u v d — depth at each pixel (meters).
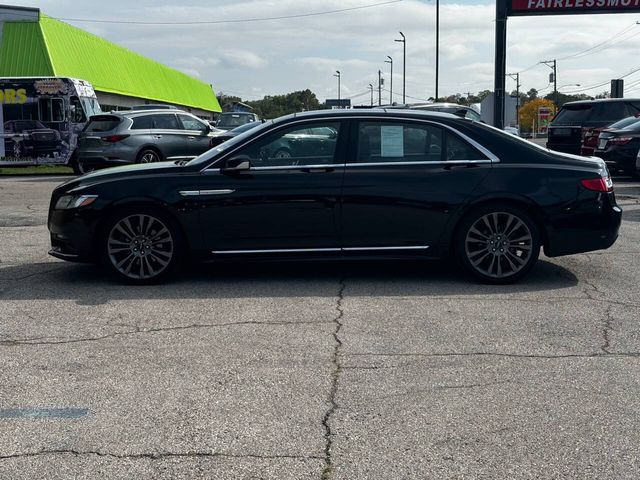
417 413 4.35
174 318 6.30
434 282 7.50
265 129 7.38
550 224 7.25
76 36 35.81
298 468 3.71
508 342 5.61
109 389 4.75
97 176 7.51
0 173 24.77
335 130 7.36
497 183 7.20
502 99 22.52
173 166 7.44
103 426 4.21
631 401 4.50
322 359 5.27
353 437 4.05
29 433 4.14
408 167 7.27
